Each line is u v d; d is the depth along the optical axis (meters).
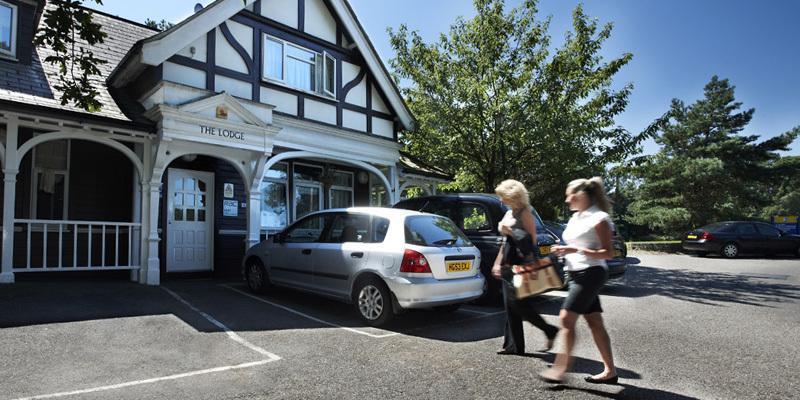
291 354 4.79
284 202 12.16
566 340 3.98
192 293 7.72
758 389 4.04
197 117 8.59
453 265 6.13
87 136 7.93
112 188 9.94
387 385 3.98
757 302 8.34
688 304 8.12
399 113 13.03
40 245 9.05
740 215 32.81
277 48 10.80
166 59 8.60
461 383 4.06
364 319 6.18
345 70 12.21
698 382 4.19
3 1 8.10
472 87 12.05
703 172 29.42
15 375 3.94
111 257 9.84
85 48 9.80
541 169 13.02
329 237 6.97
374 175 12.87
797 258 18.27
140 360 4.45
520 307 4.72
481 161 13.00
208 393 3.72
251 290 8.14
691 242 18.89
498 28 12.66
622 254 9.94
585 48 12.67
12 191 7.26
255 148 9.55
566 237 4.14
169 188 10.02
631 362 4.75
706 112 35.91
